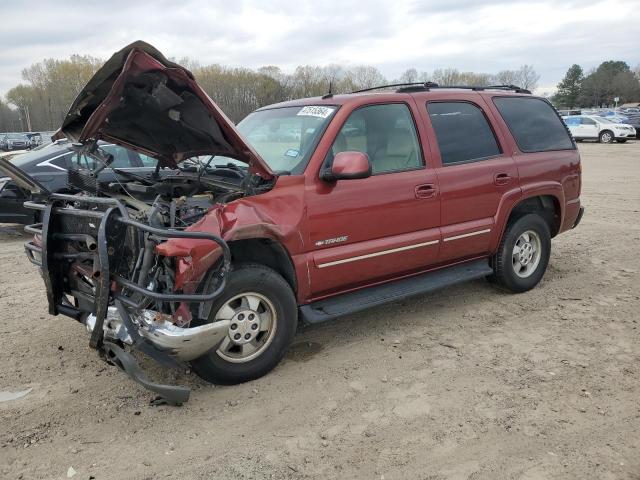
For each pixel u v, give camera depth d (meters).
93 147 4.25
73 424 3.47
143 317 3.49
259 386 3.93
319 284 4.23
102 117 3.68
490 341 4.66
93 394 3.83
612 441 3.24
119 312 3.50
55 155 8.44
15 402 3.72
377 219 4.43
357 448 3.21
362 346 4.59
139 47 3.21
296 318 4.11
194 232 3.36
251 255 4.00
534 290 5.97
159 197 4.02
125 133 4.10
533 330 4.89
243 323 3.84
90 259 3.77
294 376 4.07
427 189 4.73
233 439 3.31
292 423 3.47
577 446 3.20
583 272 6.63
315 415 3.55
